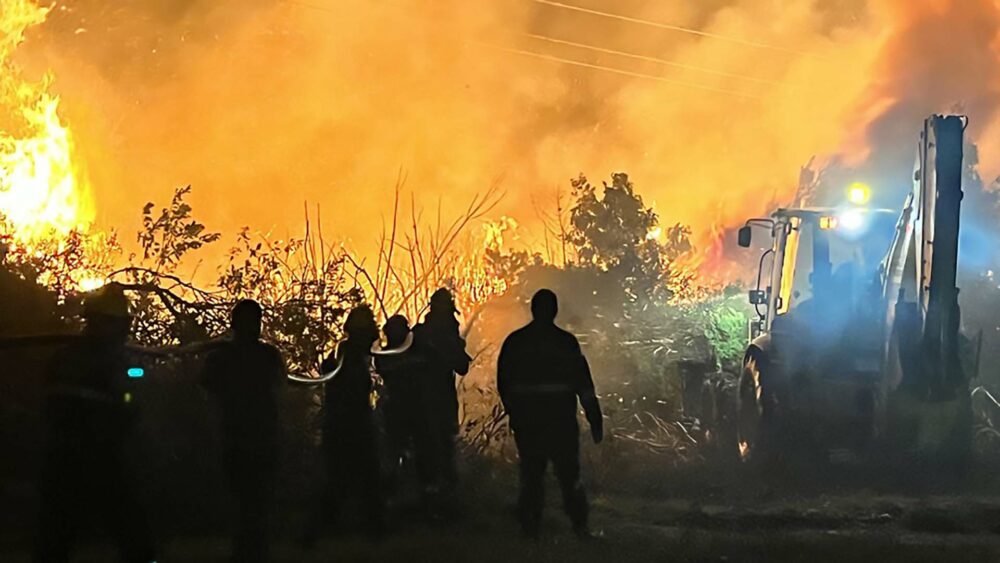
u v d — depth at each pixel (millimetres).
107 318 10117
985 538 12711
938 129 15562
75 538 10250
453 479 14195
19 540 12117
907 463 16078
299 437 14125
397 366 14273
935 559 11594
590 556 11711
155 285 15734
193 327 14727
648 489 15625
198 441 13617
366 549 12133
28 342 10234
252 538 10883
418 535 12891
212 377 10953
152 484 13242
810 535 12719
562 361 12469
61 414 9969
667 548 12000
